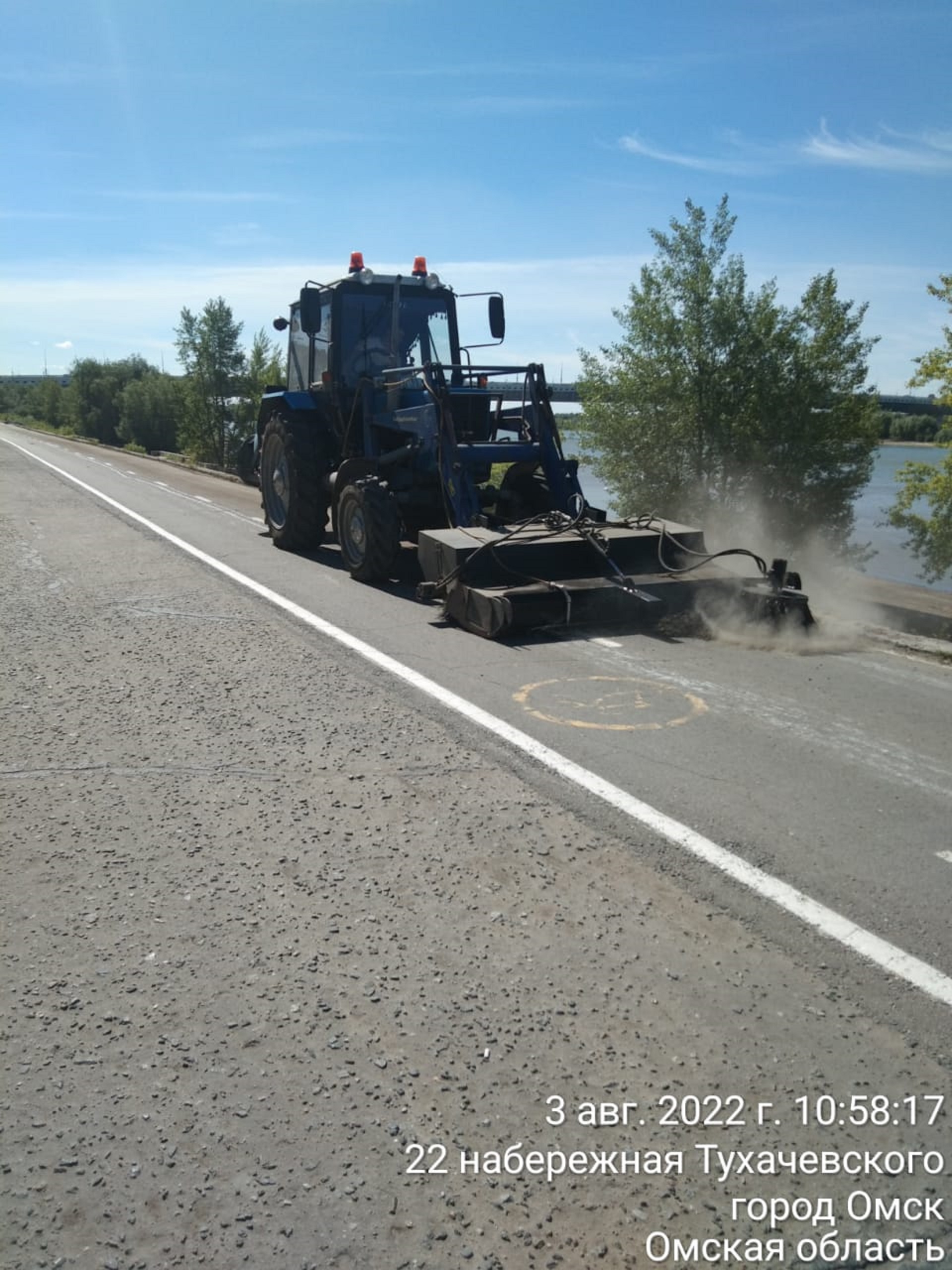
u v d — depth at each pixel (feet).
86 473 87.66
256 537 43.83
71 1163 7.67
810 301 54.85
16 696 19.76
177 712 18.60
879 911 11.28
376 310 35.53
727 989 9.85
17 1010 9.61
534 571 25.94
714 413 54.85
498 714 18.21
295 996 9.78
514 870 12.31
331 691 19.81
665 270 55.06
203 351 138.21
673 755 16.11
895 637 23.86
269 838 13.25
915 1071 8.70
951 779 15.16
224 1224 7.13
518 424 31.58
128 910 11.46
